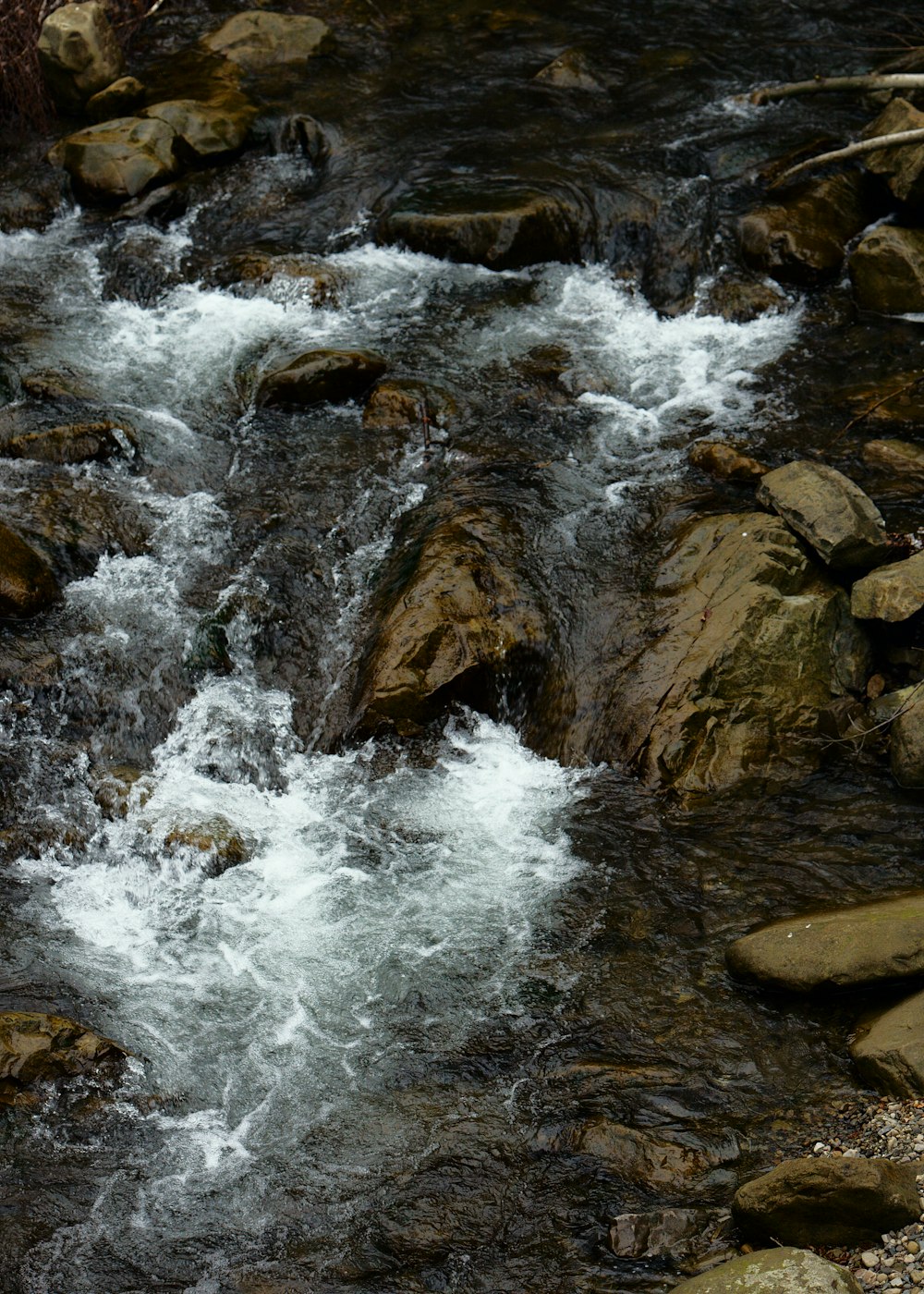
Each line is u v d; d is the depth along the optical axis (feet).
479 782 26.78
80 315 37.42
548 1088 20.99
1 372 34.76
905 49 45.03
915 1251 17.07
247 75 46.44
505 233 37.81
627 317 36.52
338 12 49.96
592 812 25.84
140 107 44.47
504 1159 20.02
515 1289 18.22
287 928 24.06
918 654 27.27
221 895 24.72
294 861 25.38
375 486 31.83
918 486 30.19
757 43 46.70
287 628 29.32
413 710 27.35
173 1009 22.67
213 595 29.68
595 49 47.06
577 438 32.63
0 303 37.81
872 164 38.06
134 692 28.14
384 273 38.19
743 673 26.53
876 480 30.53
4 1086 21.17
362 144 42.78
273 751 27.50
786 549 27.91
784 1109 20.24
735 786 25.75
